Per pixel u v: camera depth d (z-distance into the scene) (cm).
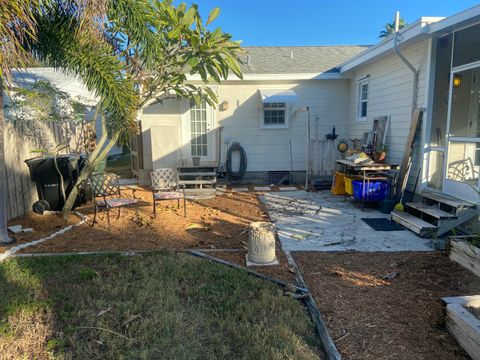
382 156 783
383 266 447
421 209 609
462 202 574
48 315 319
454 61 623
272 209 762
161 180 862
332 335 303
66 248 498
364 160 768
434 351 281
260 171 1120
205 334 300
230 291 371
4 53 379
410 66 702
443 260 460
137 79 589
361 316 331
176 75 620
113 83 515
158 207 763
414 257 475
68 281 387
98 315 319
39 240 528
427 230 560
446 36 641
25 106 792
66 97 945
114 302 339
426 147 688
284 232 596
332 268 443
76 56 503
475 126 594
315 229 613
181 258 454
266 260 447
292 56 1256
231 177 1097
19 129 667
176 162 1068
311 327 313
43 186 682
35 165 666
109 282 382
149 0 521
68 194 706
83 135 976
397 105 796
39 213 679
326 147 1033
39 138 743
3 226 512
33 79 1061
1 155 502
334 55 1273
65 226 606
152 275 403
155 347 277
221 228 613
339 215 710
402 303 354
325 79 1080
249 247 454
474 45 622
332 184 980
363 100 1002
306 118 1103
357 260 469
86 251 488
